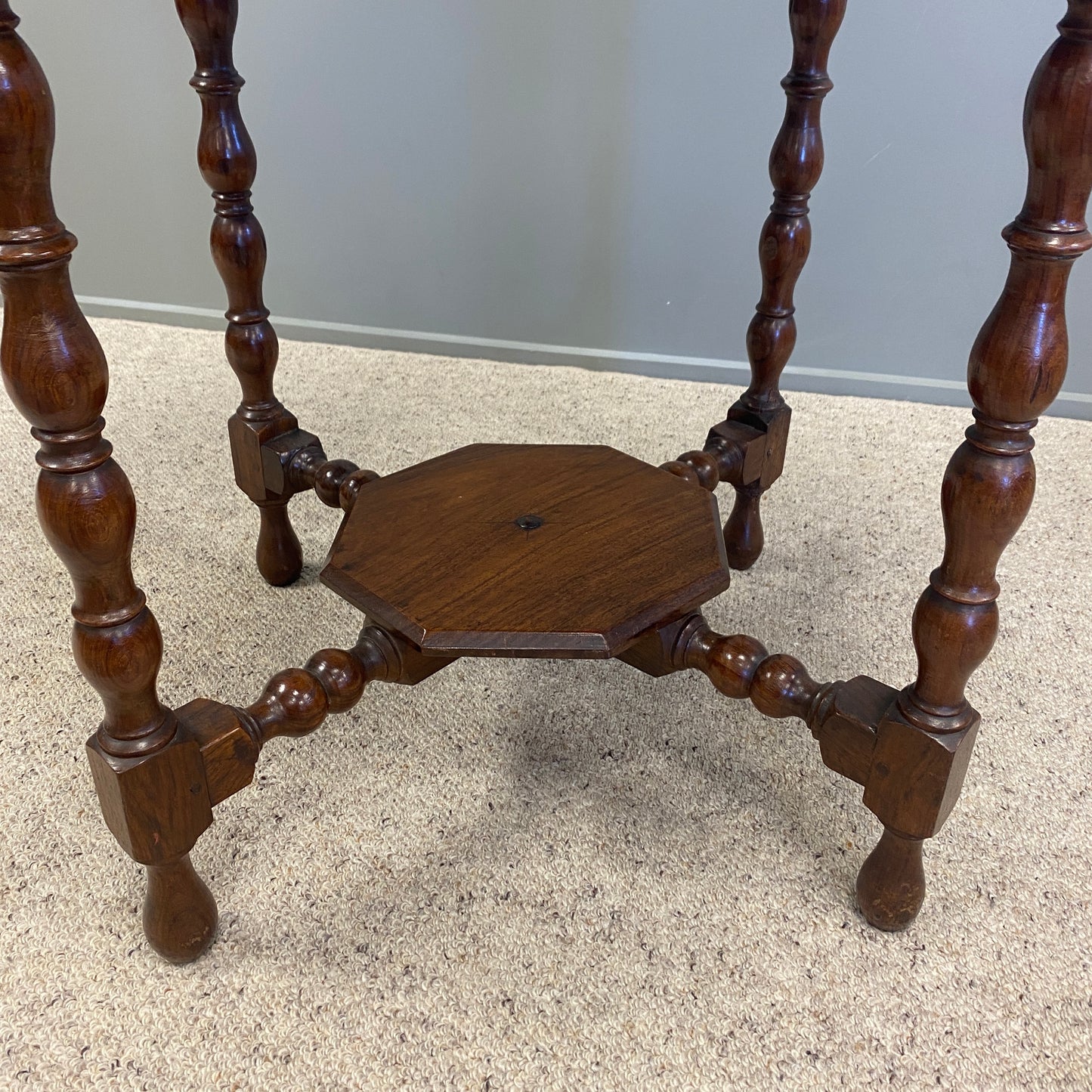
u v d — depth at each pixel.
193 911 0.64
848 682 0.67
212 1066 0.59
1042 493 1.22
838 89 1.29
